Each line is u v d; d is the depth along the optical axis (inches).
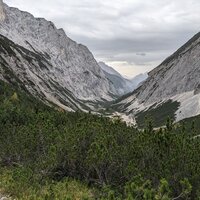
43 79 7583.7
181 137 764.6
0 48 5531.5
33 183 765.9
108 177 747.4
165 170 641.0
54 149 847.1
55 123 1347.2
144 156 711.1
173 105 7229.3
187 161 661.9
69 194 684.7
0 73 4559.5
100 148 761.0
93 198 663.8
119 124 978.7
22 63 6023.6
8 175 824.9
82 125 987.9
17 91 3289.9
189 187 571.2
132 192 563.8
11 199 669.3
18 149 979.3
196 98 6643.7
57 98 6756.9
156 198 523.5
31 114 1537.9
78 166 858.1
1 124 1233.4
